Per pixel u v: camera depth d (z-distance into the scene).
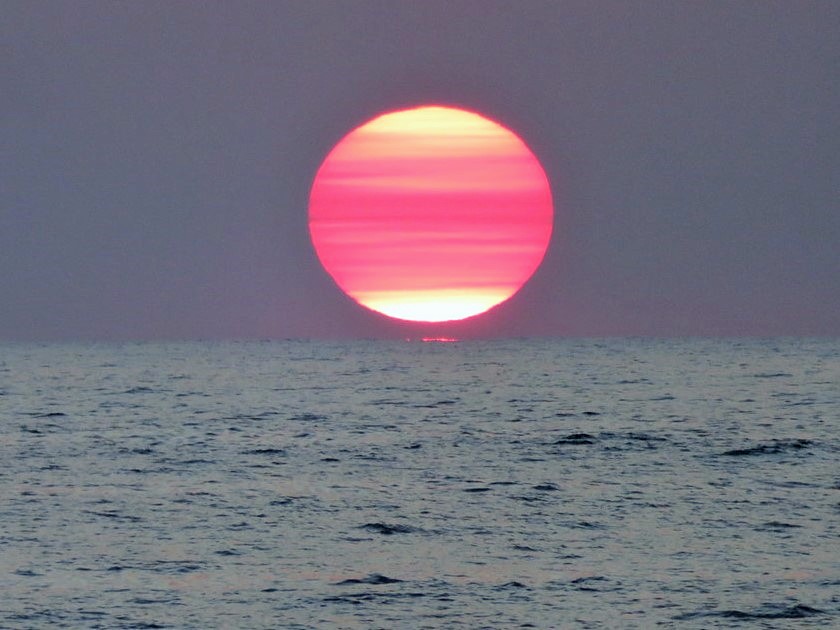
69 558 132.62
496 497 171.62
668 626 110.38
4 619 111.25
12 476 191.62
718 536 144.00
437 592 120.62
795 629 109.75
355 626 110.56
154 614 113.25
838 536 143.62
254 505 164.75
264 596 119.06
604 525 151.12
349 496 172.38
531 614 113.81
